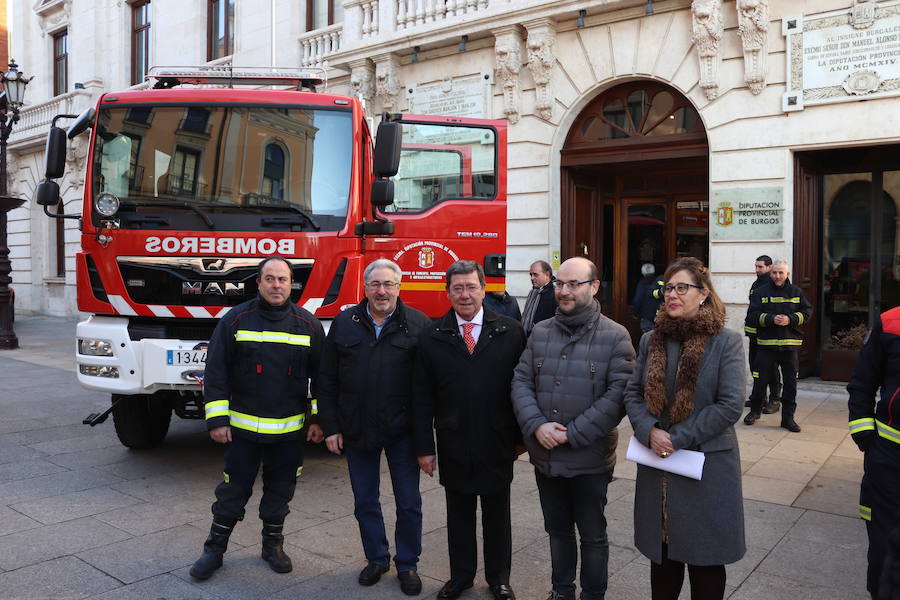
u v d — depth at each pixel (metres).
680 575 3.00
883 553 2.87
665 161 10.63
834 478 5.45
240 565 3.88
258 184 5.32
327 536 4.32
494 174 6.96
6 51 28.45
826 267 9.77
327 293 5.25
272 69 6.66
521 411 3.27
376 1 12.69
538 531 4.45
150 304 5.15
